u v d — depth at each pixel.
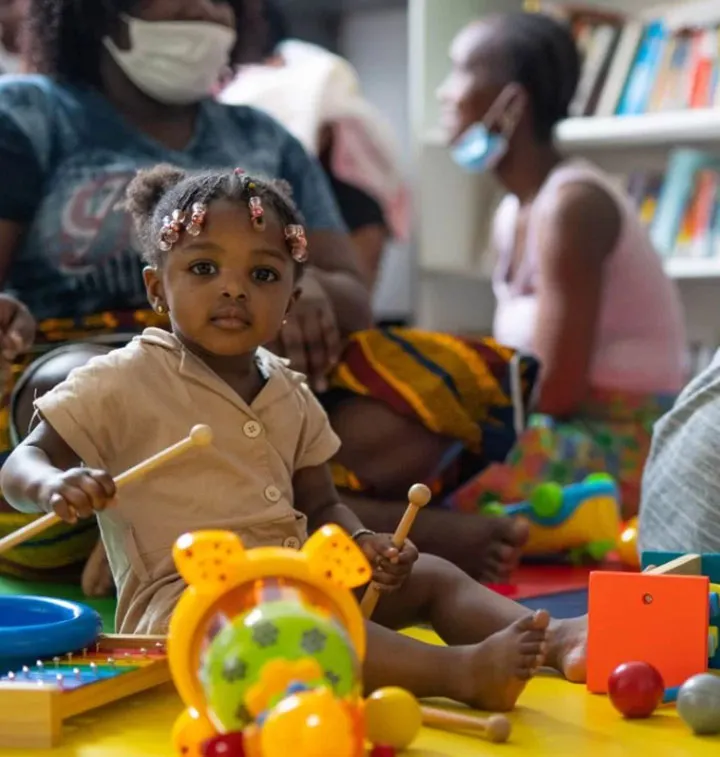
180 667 0.88
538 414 2.42
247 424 1.28
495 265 3.24
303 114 2.90
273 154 2.05
